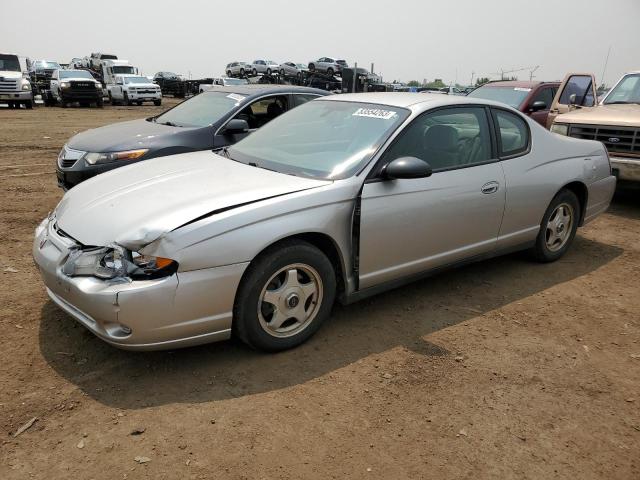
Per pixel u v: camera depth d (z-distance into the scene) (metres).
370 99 4.34
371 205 3.55
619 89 8.25
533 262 5.27
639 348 3.71
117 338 2.90
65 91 26.48
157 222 2.96
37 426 2.67
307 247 3.35
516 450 2.66
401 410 2.92
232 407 2.88
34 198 7.29
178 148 6.44
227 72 49.53
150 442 2.59
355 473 2.46
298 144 4.11
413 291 4.49
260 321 3.26
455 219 4.07
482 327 3.91
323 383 3.13
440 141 4.05
